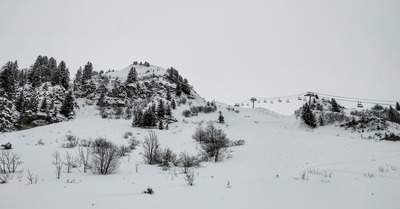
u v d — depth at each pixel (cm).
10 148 1927
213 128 2517
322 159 1557
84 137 2669
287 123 5425
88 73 6800
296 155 1767
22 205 588
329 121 4609
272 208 560
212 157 1939
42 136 2611
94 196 689
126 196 689
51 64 7081
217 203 605
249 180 948
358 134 3878
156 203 604
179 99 6538
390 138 3344
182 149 2305
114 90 6088
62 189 804
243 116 6397
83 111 5250
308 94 5109
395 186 800
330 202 612
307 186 815
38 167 1338
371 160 1428
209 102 6781
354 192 721
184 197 673
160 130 3628
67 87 6053
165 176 1161
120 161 1608
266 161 1619
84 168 1275
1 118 3562
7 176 1058
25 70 7025
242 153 2009
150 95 6481
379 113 5066
